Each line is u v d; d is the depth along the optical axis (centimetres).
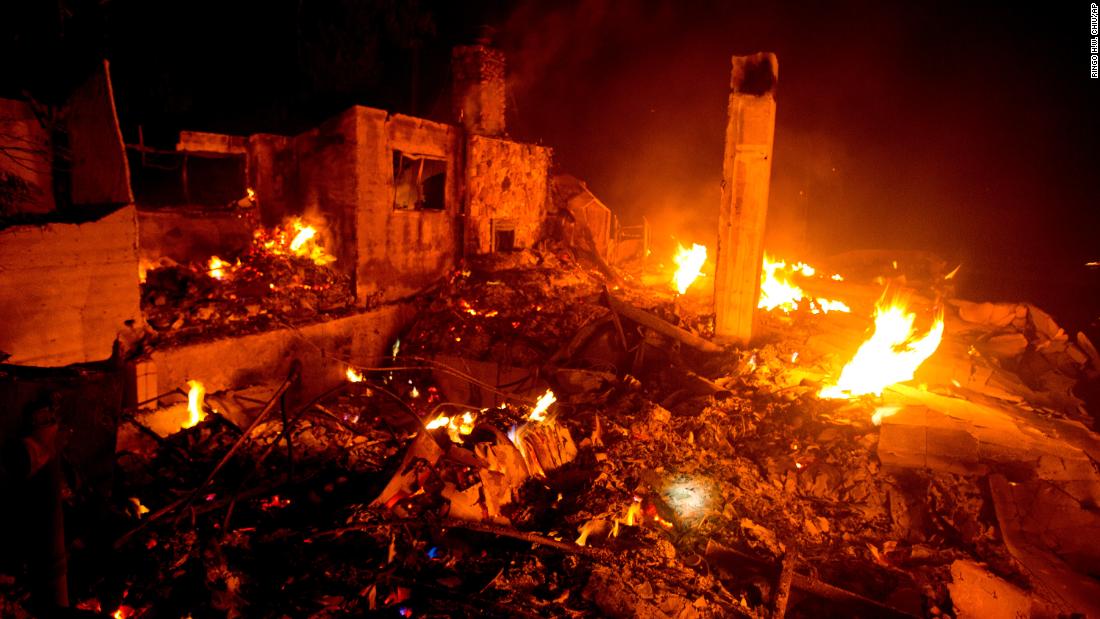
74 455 482
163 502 594
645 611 550
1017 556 852
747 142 1352
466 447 759
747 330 1393
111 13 1399
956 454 965
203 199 1404
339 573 518
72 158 877
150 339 944
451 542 606
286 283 1249
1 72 861
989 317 1656
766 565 708
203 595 462
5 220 786
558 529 680
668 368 1259
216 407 917
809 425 1068
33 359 791
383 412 1139
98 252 852
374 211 1355
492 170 1655
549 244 1872
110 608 446
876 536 882
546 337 1349
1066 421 1198
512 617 502
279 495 641
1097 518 900
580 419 1041
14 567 399
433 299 1488
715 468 918
